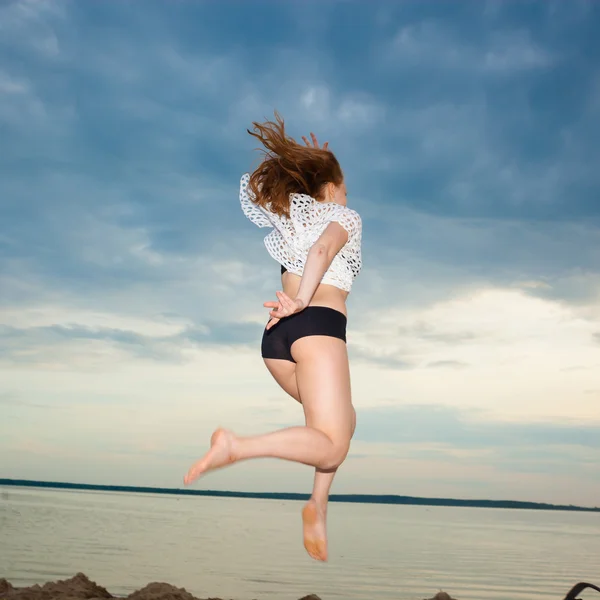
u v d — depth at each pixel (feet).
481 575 28.68
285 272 9.84
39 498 117.19
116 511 78.13
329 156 10.20
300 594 20.94
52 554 28.96
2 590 13.93
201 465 6.79
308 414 8.38
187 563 28.02
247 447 7.14
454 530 72.13
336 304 8.88
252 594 20.47
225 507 129.90
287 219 9.82
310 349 8.51
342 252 9.28
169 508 101.30
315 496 9.48
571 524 114.42
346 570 28.48
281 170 10.01
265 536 47.52
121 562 27.20
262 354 9.34
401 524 83.51
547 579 27.96
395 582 25.18
